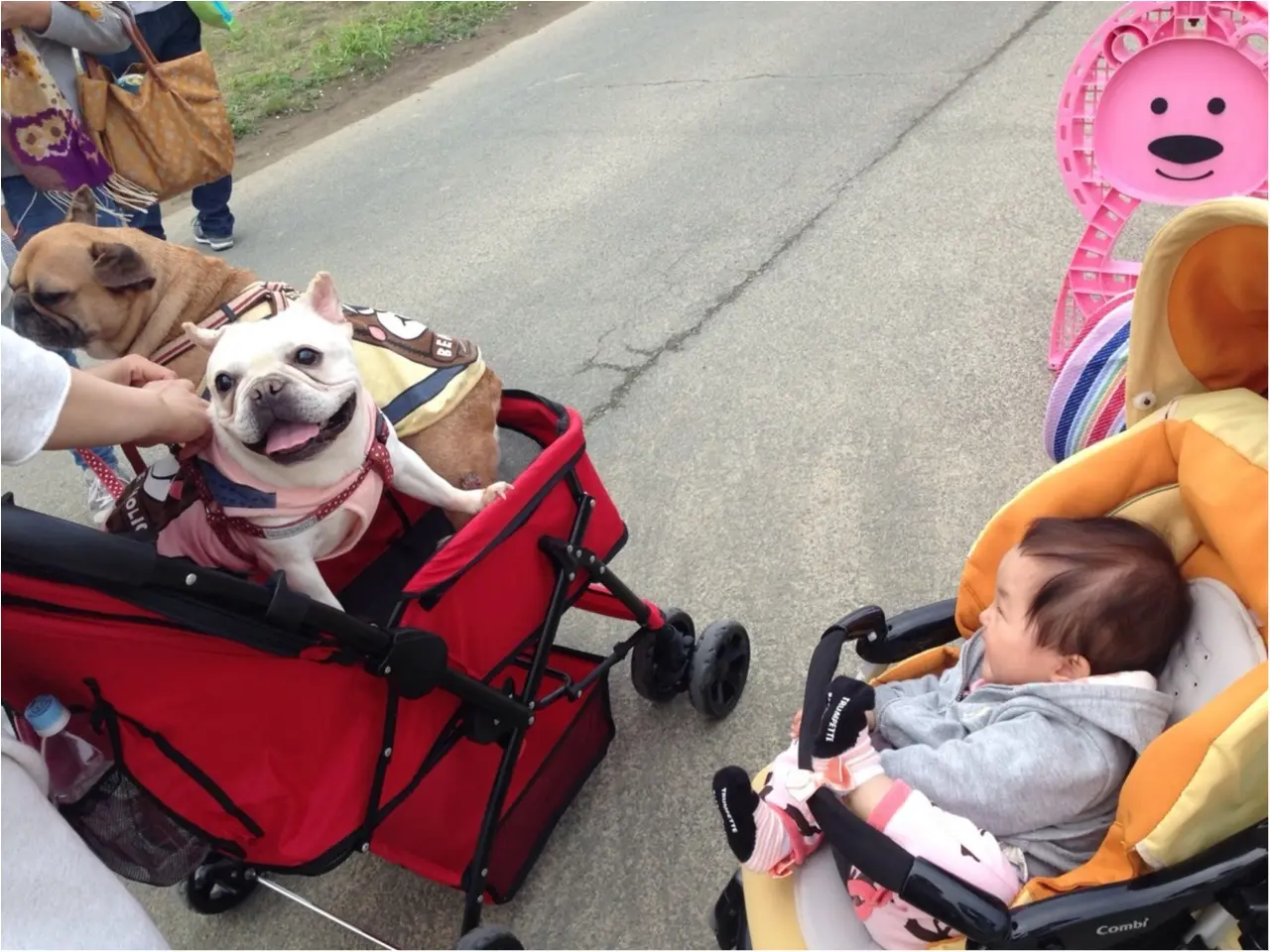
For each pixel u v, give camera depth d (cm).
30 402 132
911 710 174
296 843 163
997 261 413
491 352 431
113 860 166
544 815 229
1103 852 139
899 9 720
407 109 755
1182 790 128
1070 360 284
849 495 316
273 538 178
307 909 234
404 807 197
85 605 133
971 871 143
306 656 156
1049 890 137
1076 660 162
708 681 246
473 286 488
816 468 329
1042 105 529
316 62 878
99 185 376
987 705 168
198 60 404
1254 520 147
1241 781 127
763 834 163
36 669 143
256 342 173
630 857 232
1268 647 145
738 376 382
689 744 254
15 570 127
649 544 315
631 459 352
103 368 182
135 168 393
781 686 262
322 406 168
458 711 192
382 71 851
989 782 152
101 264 227
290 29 1019
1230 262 150
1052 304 381
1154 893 128
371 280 513
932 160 500
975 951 141
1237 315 157
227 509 176
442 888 233
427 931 225
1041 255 410
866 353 377
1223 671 152
